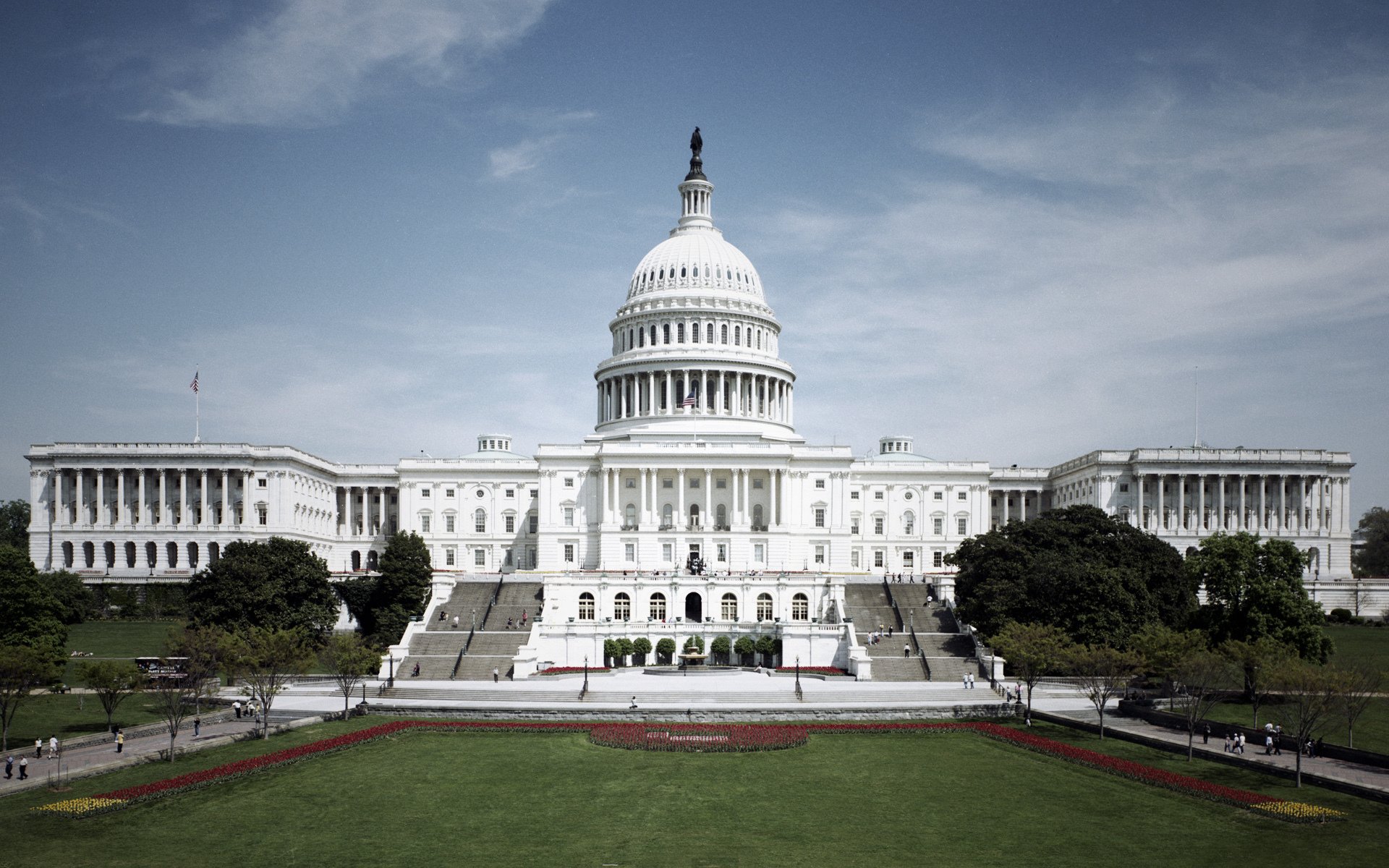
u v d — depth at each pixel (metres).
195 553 195.38
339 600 150.50
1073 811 67.81
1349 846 59.91
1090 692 112.31
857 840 61.69
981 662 124.81
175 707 87.62
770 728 92.88
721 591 153.25
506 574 167.62
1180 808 68.44
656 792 72.12
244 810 67.25
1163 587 130.88
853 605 151.25
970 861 57.88
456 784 74.12
